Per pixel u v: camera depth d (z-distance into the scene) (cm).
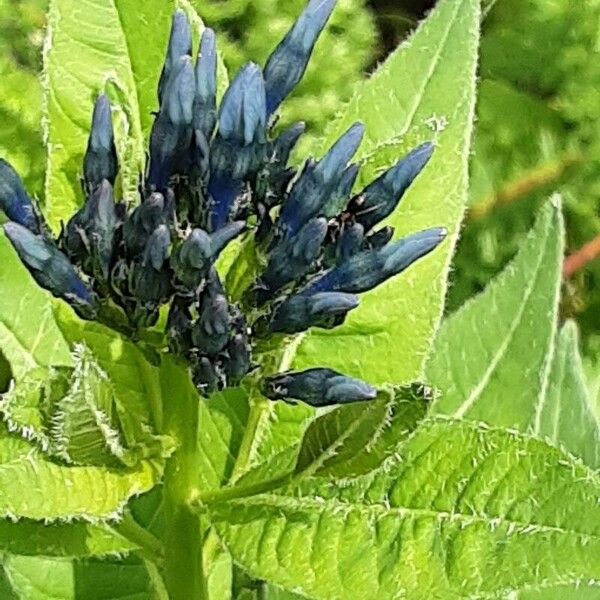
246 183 16
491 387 24
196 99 16
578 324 38
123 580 22
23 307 20
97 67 19
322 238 16
